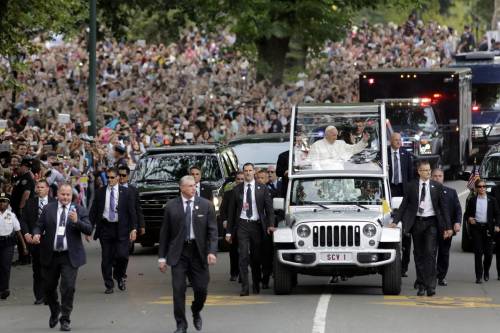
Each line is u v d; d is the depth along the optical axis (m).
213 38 184.62
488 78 146.00
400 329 52.06
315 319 54.44
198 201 51.44
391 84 123.69
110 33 163.00
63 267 53.69
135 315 57.31
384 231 61.88
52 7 92.25
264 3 152.50
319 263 61.69
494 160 84.75
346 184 66.12
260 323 53.84
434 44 196.25
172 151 86.19
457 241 88.88
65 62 151.12
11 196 77.31
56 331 53.16
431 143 119.19
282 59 163.38
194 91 149.25
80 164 98.44
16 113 120.00
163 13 163.12
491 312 57.12
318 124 68.00
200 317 52.22
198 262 51.28
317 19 157.88
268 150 96.31
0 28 89.94
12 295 66.06
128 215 66.56
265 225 64.00
